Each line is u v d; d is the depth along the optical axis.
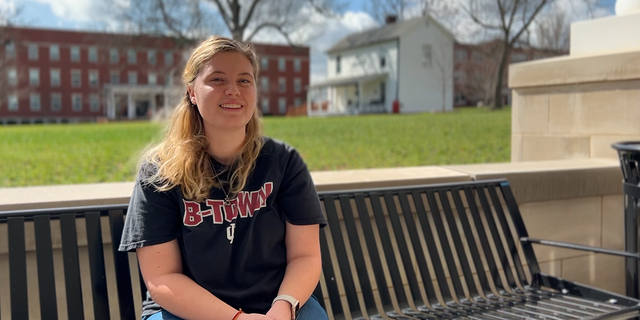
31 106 55.06
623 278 3.56
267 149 1.94
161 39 33.53
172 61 48.72
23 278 1.86
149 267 1.77
